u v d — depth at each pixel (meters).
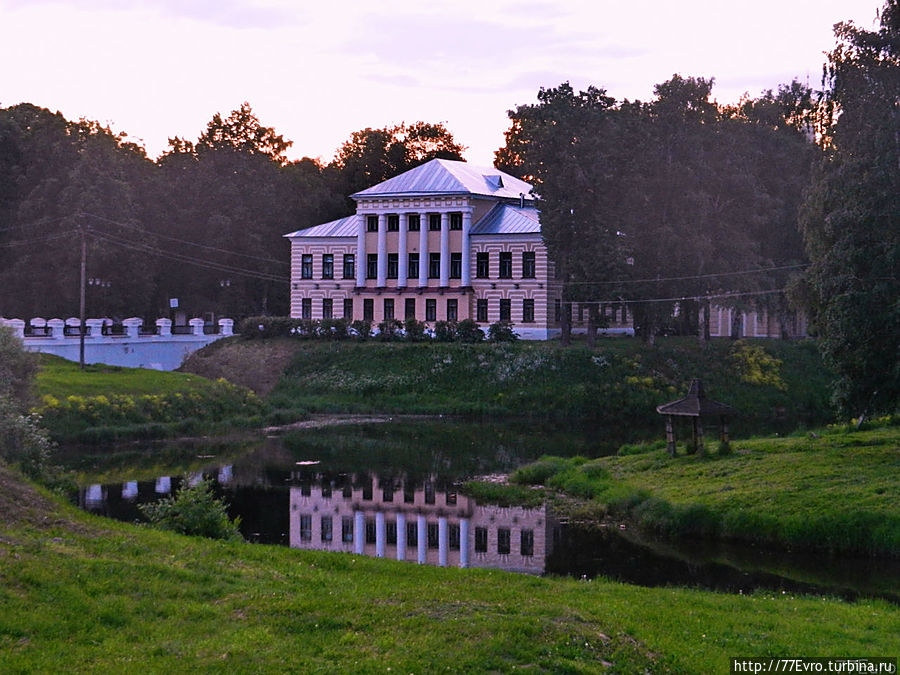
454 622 17.94
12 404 36.25
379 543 34.50
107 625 17.34
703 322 86.12
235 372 83.94
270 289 109.75
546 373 78.19
